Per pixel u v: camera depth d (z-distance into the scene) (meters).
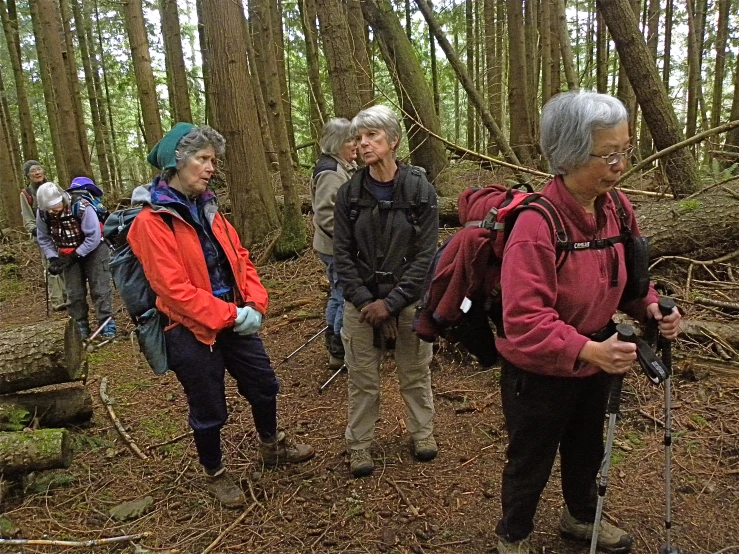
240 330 2.59
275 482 2.93
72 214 5.21
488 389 3.69
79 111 12.90
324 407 3.72
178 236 2.44
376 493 2.77
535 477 2.02
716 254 4.48
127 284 2.51
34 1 11.47
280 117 6.62
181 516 2.71
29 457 2.95
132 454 3.30
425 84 7.08
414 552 2.37
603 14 4.81
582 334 1.79
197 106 17.59
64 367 3.32
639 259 1.82
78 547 2.52
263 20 6.36
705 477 2.68
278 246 6.94
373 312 2.63
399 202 2.64
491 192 2.02
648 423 3.12
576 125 1.59
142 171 19.66
